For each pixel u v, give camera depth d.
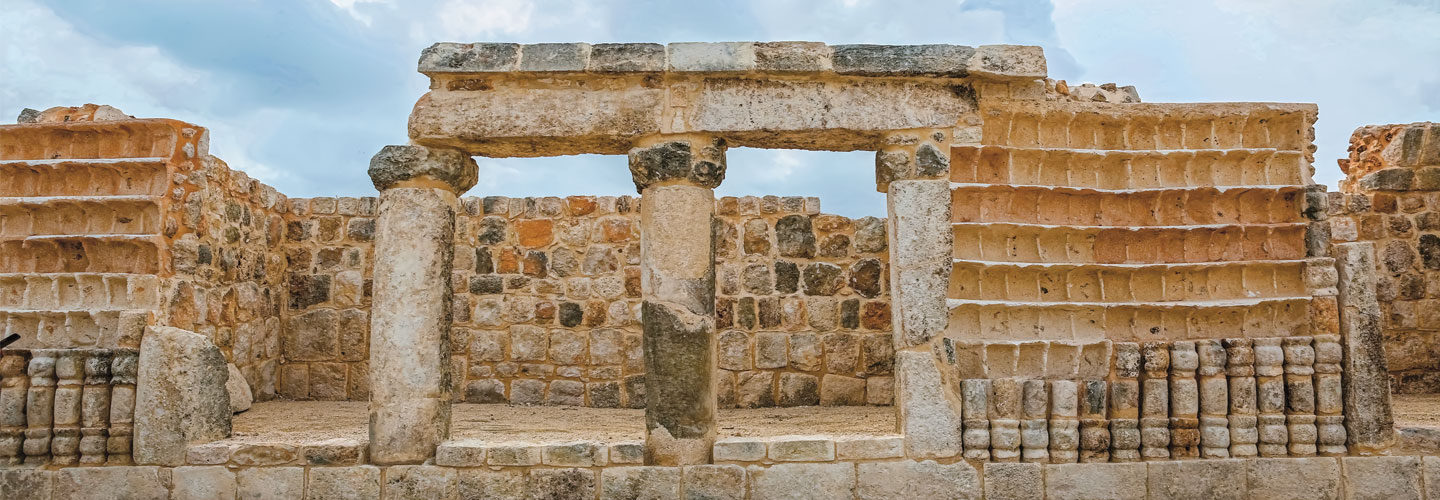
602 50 6.64
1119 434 6.59
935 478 6.45
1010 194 6.89
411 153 6.67
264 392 9.34
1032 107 6.82
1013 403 6.56
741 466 6.42
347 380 9.66
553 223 9.68
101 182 7.40
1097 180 6.96
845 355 9.29
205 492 6.51
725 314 9.30
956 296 6.79
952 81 6.77
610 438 6.90
